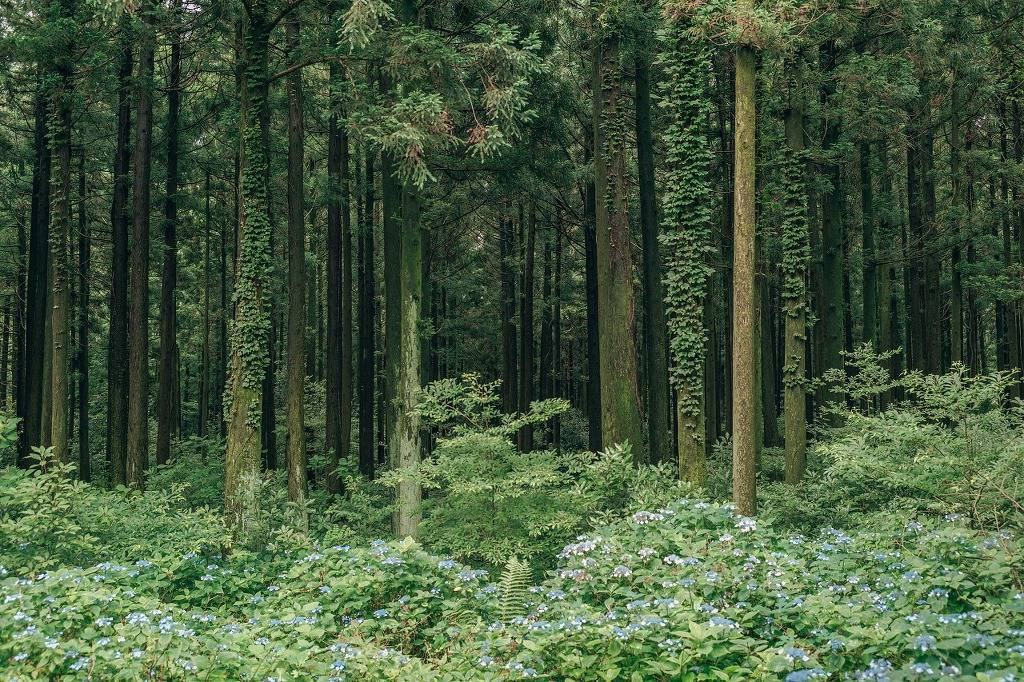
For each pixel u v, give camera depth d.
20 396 25.38
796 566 6.33
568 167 19.17
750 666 4.86
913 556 6.42
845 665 4.84
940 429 9.47
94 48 14.27
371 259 20.86
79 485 9.22
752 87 10.23
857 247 22.28
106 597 6.22
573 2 15.69
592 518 9.17
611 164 13.44
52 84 14.32
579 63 19.02
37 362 18.56
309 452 25.14
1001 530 6.39
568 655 5.21
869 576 6.33
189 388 35.62
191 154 21.30
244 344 12.58
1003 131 23.66
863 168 19.28
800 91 13.52
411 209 13.22
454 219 23.97
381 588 6.91
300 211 15.48
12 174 20.00
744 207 10.12
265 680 5.07
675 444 23.30
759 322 16.14
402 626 6.44
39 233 17.95
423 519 11.40
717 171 18.88
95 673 5.12
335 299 18.58
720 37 10.59
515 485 10.19
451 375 33.88
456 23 17.30
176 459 18.33
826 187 16.00
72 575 6.81
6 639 5.61
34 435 18.69
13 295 25.92
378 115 12.05
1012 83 21.39
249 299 12.72
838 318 16.81
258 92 12.98
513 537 9.95
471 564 10.56
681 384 11.11
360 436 20.23
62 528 8.55
